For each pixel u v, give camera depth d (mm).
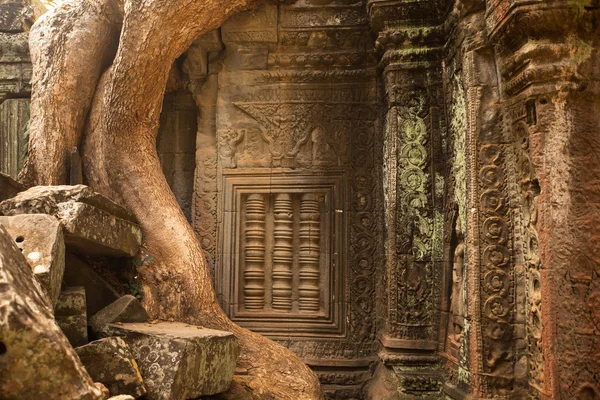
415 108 5680
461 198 4848
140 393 3334
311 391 4688
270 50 6180
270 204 6199
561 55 3859
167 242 5125
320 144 6133
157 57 5230
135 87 5227
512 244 4387
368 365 5887
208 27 5602
